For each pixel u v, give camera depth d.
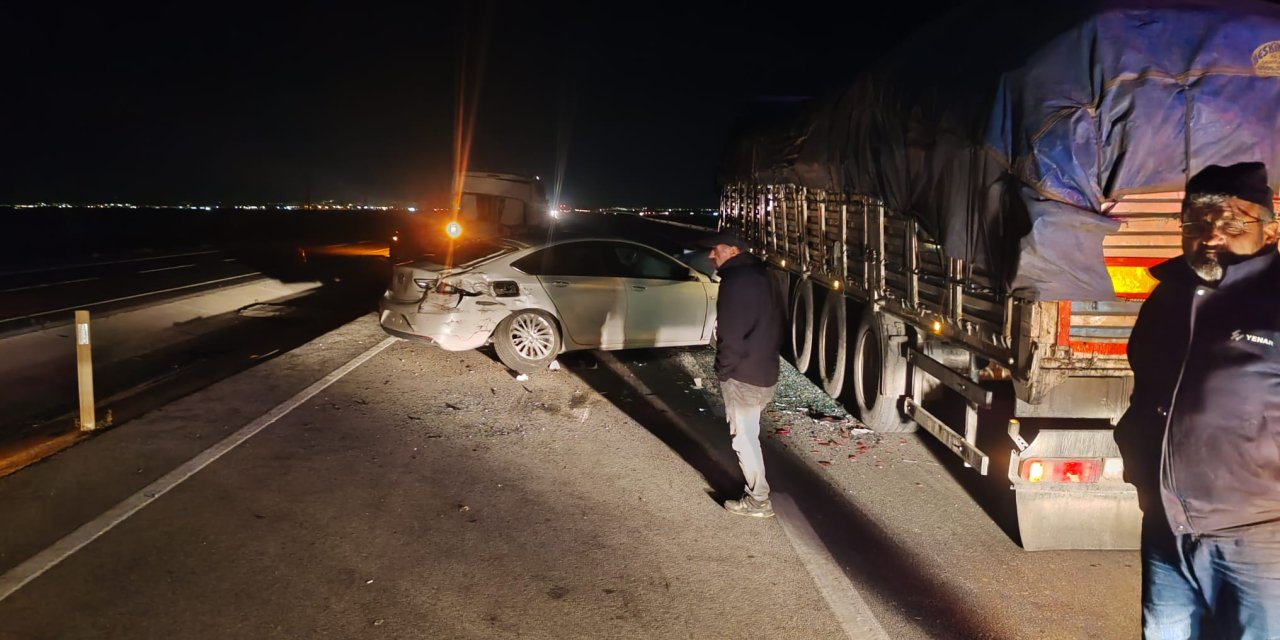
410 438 6.72
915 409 6.75
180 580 4.25
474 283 9.13
